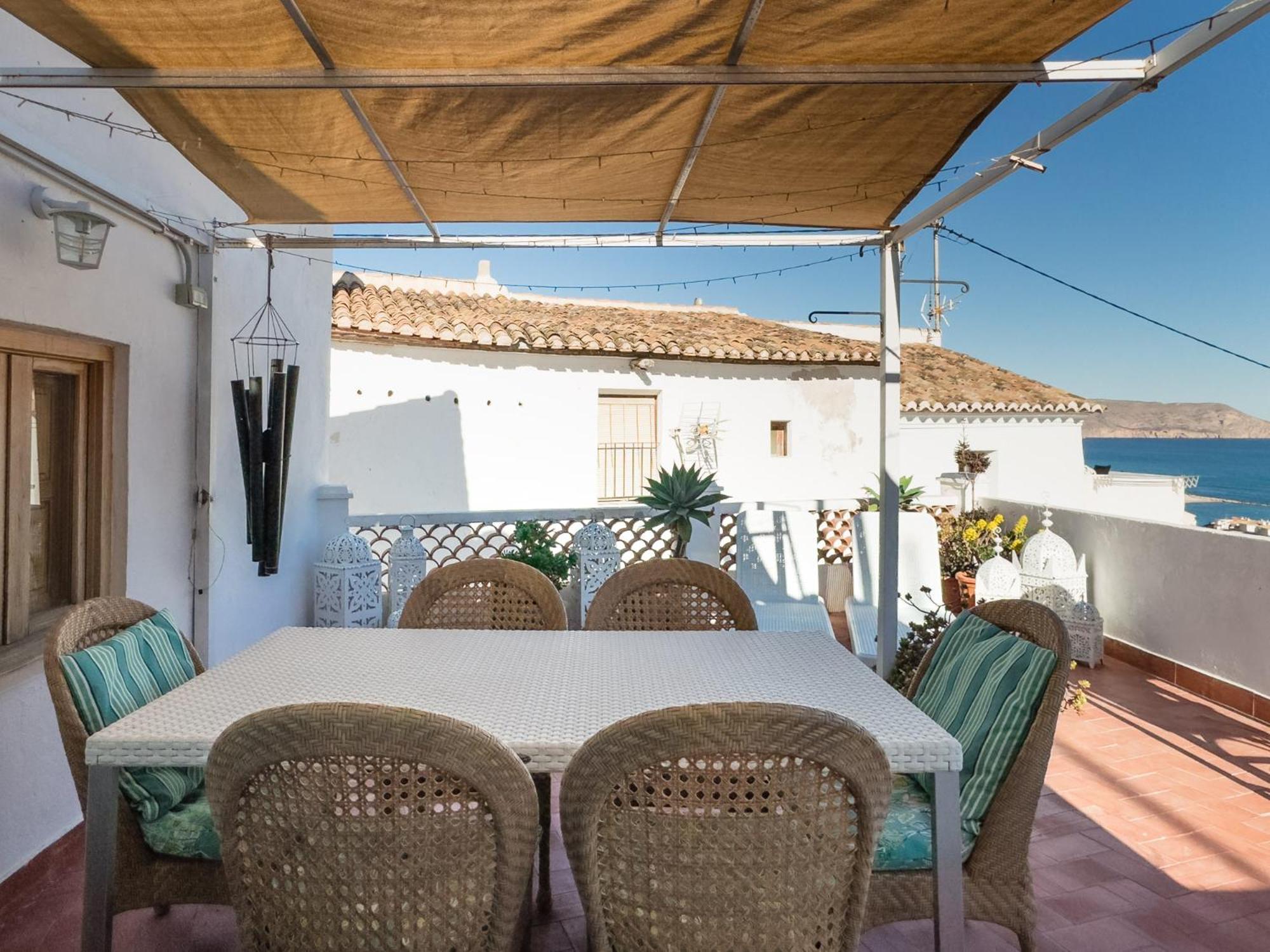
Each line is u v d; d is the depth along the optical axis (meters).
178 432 4.34
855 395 12.23
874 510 8.33
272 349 5.71
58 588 3.63
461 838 1.59
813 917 1.59
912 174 3.70
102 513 3.78
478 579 3.34
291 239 4.39
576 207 4.23
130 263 3.85
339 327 8.48
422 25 2.34
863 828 1.57
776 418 11.65
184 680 2.46
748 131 3.23
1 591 3.18
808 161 3.53
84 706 2.01
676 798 1.53
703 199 4.09
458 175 3.74
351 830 1.56
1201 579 5.36
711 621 3.35
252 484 4.36
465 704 2.11
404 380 9.13
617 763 1.49
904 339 19.17
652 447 10.87
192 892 2.11
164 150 4.16
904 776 2.46
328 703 1.47
